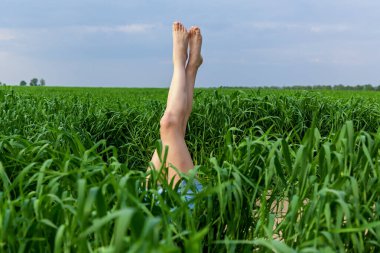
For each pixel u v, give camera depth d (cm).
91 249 157
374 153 193
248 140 222
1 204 173
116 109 603
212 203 203
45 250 175
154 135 539
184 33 425
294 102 593
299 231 179
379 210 181
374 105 657
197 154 523
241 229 216
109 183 180
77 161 207
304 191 191
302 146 192
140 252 112
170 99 350
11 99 644
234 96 574
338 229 159
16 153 246
